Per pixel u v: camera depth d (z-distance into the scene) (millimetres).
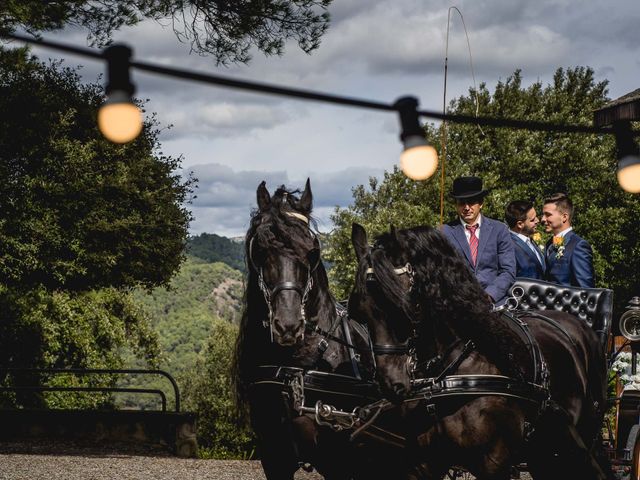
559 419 5379
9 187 16359
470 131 29344
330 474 5430
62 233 17078
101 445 12609
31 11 11211
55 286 18672
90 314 25688
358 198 30766
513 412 4902
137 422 12680
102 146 17828
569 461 5668
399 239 4875
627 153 3588
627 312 6555
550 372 5445
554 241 7281
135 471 10414
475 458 4875
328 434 5336
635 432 6422
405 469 5121
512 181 28719
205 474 10352
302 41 11891
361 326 5656
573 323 6008
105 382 26250
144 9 11930
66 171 16781
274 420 5352
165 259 19297
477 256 6242
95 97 18375
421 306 4828
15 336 23562
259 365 5434
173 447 12430
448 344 4977
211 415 42688
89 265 17672
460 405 4859
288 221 5180
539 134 29297
